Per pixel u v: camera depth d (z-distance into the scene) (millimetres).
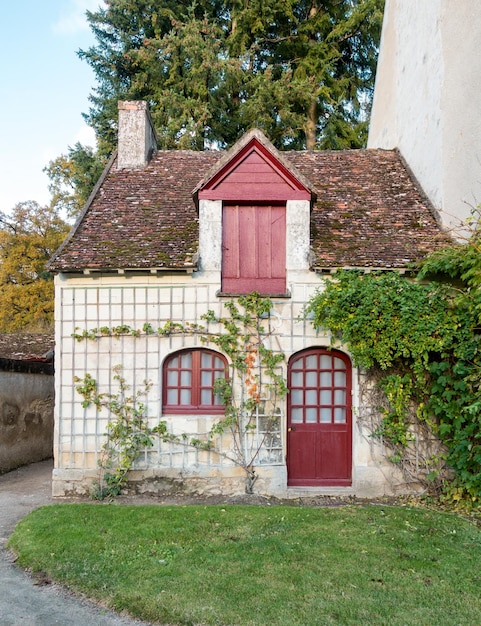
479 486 7898
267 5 19531
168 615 4465
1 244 28828
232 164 9078
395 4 13469
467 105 9547
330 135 20078
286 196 9078
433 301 8180
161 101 18859
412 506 8039
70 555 5730
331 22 20828
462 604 4668
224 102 19844
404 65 12680
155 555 5727
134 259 8883
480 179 9094
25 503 8383
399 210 10523
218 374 9148
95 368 8938
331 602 4660
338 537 6316
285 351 8953
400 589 4941
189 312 8984
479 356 8031
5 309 27750
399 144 13031
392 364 8805
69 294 9023
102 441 8852
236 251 9164
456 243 9352
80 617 4574
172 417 8898
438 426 8641
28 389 12328
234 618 4387
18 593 5043
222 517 7082
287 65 21141
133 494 8734
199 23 19250
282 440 8875
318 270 8805
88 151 22422
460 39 9852
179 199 10867
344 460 9141
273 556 5676
